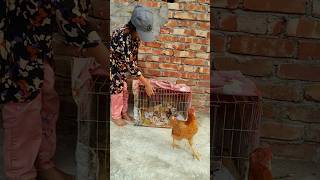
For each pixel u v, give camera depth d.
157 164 2.18
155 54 2.28
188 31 2.21
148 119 2.41
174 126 2.27
